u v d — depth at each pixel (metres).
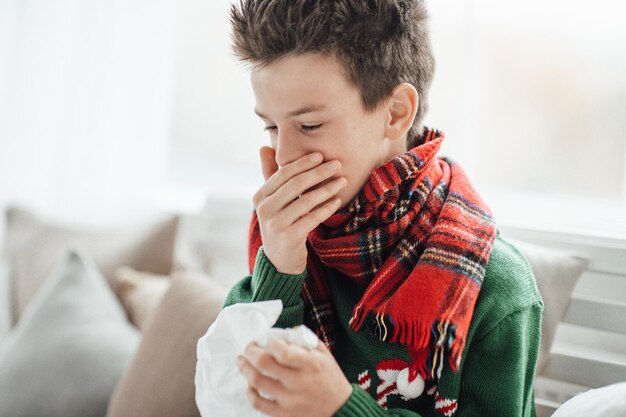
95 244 1.79
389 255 0.95
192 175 2.08
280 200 0.88
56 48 2.00
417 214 0.95
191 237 1.84
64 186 1.99
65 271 1.60
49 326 1.50
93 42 1.94
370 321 0.92
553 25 1.50
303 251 0.91
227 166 2.00
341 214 0.93
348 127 0.87
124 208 1.94
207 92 2.02
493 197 1.57
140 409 1.25
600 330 1.18
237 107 1.96
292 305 0.93
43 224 1.85
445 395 0.88
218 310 1.28
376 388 0.95
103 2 1.92
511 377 0.88
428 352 0.86
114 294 1.71
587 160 1.49
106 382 1.41
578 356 1.19
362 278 0.95
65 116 1.98
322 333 0.99
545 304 1.13
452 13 1.59
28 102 2.03
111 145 1.95
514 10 1.54
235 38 0.90
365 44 0.87
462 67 1.59
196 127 2.05
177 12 2.04
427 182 0.96
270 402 0.77
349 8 0.85
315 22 0.83
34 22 2.01
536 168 1.54
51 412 1.40
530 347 0.94
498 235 1.04
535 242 1.32
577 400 0.95
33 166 2.04
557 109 1.51
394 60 0.91
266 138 1.91
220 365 0.85
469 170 1.61
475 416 0.90
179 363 1.24
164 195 2.04
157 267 1.75
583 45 1.48
